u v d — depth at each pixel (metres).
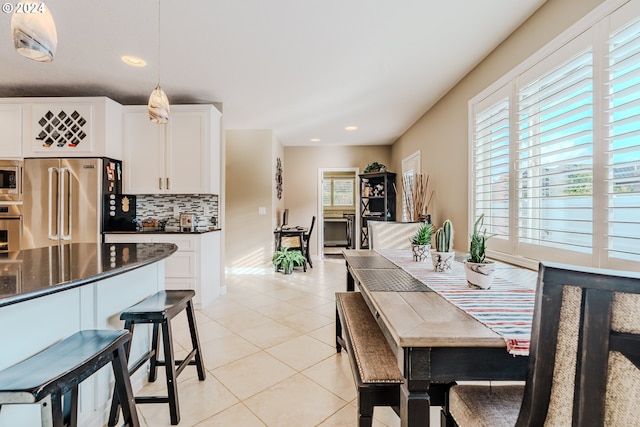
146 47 2.47
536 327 0.63
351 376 1.95
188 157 3.51
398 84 3.21
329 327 2.76
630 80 1.39
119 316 1.60
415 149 4.63
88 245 2.19
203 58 2.66
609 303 0.56
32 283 1.07
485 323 0.89
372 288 1.28
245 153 5.08
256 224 5.06
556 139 1.77
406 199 4.62
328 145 6.38
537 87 1.98
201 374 1.90
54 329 1.24
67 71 2.91
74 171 3.21
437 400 1.11
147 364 1.93
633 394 0.56
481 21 2.12
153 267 2.00
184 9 1.99
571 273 0.59
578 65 1.69
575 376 0.60
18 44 1.24
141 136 3.52
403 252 2.35
